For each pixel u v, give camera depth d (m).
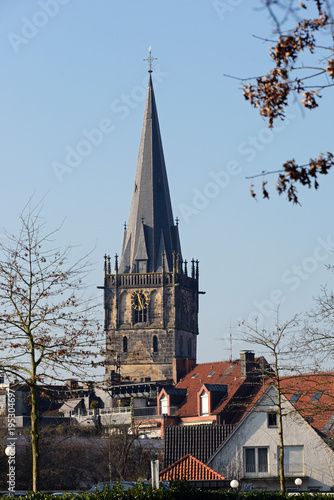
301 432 98.56
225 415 156.00
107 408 180.00
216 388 164.00
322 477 97.44
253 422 100.12
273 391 99.19
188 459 93.50
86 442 120.81
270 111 30.88
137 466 124.75
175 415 174.25
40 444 108.12
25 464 105.44
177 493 56.41
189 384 182.25
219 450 100.12
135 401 183.88
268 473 98.81
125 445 119.56
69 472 111.50
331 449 97.62
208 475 91.19
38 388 57.69
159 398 178.12
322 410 72.50
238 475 99.25
